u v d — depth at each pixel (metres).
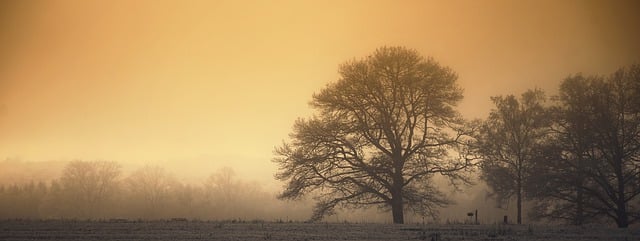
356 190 43.25
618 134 45.56
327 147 43.00
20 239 23.23
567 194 46.34
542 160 45.88
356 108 42.81
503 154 48.03
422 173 42.50
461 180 45.84
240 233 25.64
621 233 26.77
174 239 23.44
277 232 26.25
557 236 25.41
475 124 43.28
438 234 25.06
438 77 42.06
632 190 45.31
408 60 42.47
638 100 44.38
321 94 43.41
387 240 23.59
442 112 42.03
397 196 42.22
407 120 42.41
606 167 45.47
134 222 30.98
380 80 42.62
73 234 24.81
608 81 46.12
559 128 47.97
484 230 27.75
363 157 43.34
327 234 25.56
